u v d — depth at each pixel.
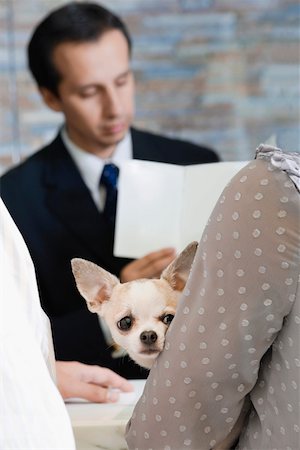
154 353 0.85
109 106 1.81
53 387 0.79
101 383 1.12
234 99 2.53
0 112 2.48
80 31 1.78
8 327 0.76
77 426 0.96
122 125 1.84
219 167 1.15
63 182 1.83
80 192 1.82
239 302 0.76
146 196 1.44
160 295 0.89
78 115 1.82
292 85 2.53
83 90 1.79
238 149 2.54
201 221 1.15
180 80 2.52
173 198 1.45
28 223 1.79
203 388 0.81
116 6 2.49
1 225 0.81
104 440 0.97
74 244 1.77
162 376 0.83
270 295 0.75
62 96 1.83
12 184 1.85
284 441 0.83
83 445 0.97
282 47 2.52
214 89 2.53
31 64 1.91
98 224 1.79
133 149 1.94
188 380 0.81
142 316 0.88
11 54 2.46
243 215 0.74
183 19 2.50
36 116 2.49
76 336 1.45
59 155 1.88
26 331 0.77
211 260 0.77
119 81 1.82
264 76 2.53
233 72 2.53
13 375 0.75
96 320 1.46
